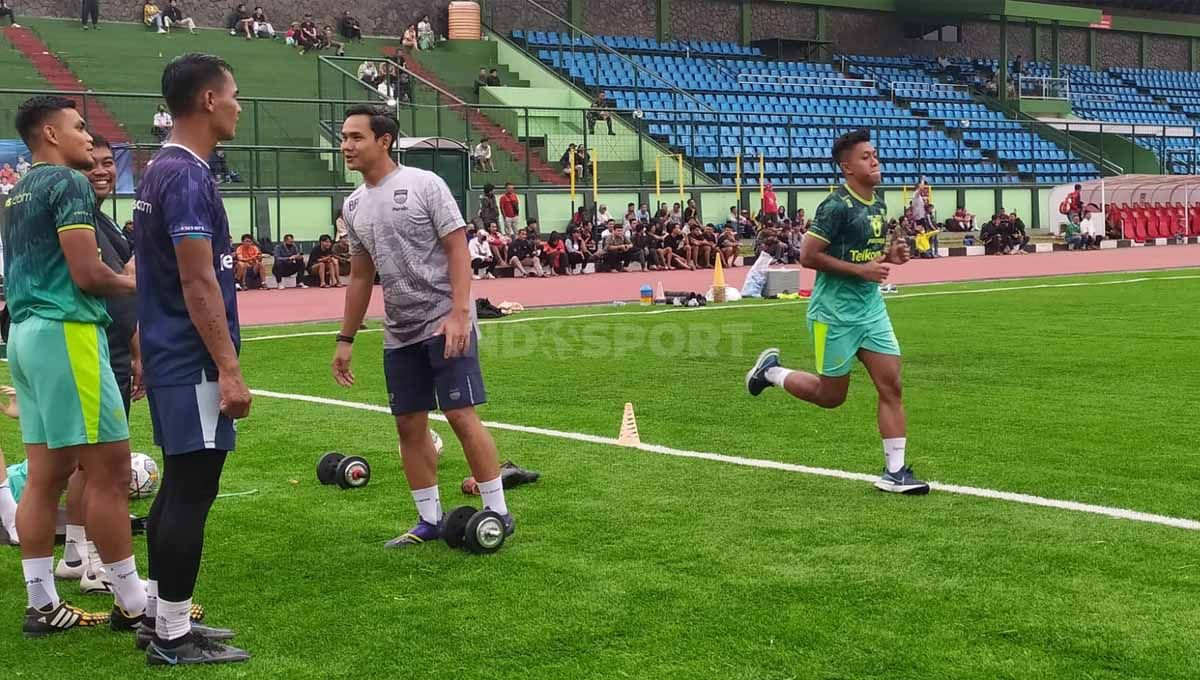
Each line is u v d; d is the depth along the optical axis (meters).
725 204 34.16
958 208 38.31
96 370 4.58
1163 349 12.59
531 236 27.17
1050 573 5.07
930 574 5.09
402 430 5.78
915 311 17.47
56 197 4.51
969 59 49.94
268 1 36.97
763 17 45.75
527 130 31.17
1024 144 43.09
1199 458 7.29
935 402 9.46
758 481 6.89
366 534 5.96
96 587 5.35
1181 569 5.11
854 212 6.52
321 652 4.39
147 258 4.31
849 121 39.69
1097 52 54.22
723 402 9.69
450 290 5.70
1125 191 38.81
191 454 4.32
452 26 39.16
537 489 6.78
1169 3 54.91
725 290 20.28
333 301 20.81
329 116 28.84
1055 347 12.90
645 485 6.83
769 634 4.43
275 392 10.49
